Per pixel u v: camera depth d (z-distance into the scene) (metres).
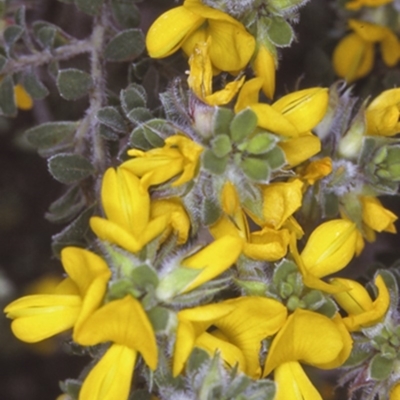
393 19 0.23
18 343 0.26
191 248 0.17
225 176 0.17
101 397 0.16
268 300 0.17
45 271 0.26
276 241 0.18
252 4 0.19
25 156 0.27
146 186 0.17
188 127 0.18
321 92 0.18
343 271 0.22
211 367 0.17
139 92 0.19
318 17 0.24
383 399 0.18
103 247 0.17
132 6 0.21
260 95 0.22
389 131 0.19
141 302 0.16
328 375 0.22
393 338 0.18
